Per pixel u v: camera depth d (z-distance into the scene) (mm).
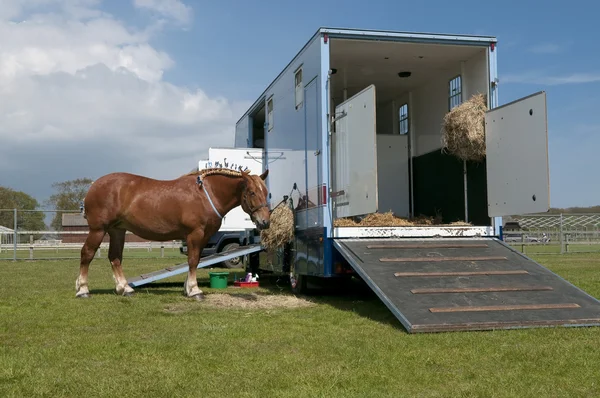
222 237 15617
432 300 5703
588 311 5672
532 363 4113
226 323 5727
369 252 6867
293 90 8711
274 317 6145
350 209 7543
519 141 7145
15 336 5164
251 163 11438
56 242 21547
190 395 3439
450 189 9078
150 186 7820
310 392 3461
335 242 7199
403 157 10461
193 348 4617
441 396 3396
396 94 10836
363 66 9094
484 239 7633
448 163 9141
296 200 8562
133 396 3438
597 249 22375
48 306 6938
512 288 6066
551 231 23203
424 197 9961
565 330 5230
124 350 4559
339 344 4727
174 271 9609
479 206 8234
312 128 7785
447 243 7336
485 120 7832
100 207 7703
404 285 6000
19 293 8383
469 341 4781
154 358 4320
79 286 7852
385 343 4734
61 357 4363
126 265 16531
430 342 4770
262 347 4668
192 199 7715
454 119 8047
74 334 5230
